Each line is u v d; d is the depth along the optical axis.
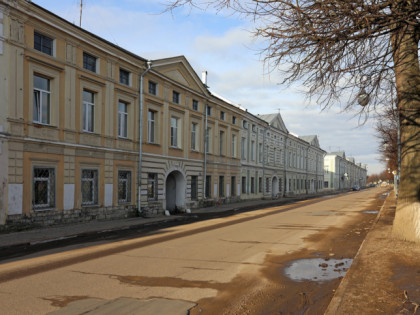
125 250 9.66
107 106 17.80
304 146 60.62
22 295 5.62
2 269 7.45
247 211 24.98
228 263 7.95
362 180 165.88
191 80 25.48
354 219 17.78
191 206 25.80
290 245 10.30
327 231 13.34
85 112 16.83
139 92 20.08
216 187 29.84
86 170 16.78
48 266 7.71
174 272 7.12
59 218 15.00
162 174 22.33
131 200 19.61
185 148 24.94
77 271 7.21
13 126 13.10
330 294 5.77
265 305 5.24
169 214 22.27
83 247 10.34
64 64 15.33
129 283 6.32
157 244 10.62
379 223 13.71
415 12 5.34
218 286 6.17
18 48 13.32
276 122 45.53
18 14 13.27
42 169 14.52
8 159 12.91
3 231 12.63
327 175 95.38
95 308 5.02
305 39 6.00
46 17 14.29
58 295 5.62
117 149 18.36
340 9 5.42
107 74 17.77
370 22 5.49
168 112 22.88
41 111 14.52
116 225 15.57
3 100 12.77
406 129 9.01
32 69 13.91
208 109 28.84
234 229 14.15
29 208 13.67
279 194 47.00
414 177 9.02
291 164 52.78
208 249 9.69
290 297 5.61
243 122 35.75
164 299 5.45
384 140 30.83
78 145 15.88
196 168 26.45
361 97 7.26
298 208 26.33
